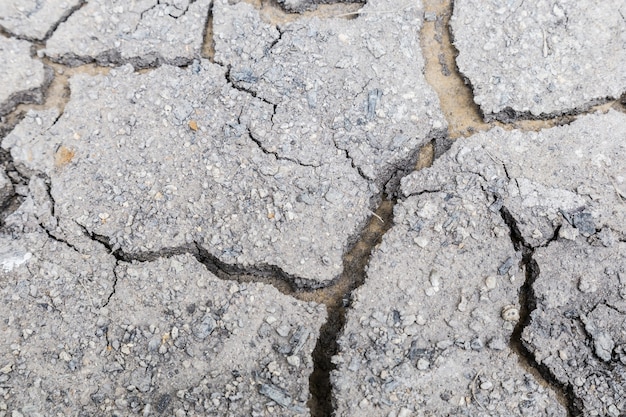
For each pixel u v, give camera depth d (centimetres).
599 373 218
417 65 274
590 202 243
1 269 238
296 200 248
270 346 226
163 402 219
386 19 282
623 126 260
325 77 270
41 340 227
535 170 251
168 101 267
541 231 239
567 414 219
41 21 281
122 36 280
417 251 239
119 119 264
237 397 218
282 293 238
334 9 293
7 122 269
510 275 233
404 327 226
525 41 276
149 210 248
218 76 273
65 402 220
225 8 286
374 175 254
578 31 277
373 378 219
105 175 254
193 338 227
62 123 264
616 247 235
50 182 255
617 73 269
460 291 231
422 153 265
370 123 261
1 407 218
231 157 256
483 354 223
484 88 269
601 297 229
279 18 292
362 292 233
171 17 284
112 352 226
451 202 246
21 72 271
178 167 255
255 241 241
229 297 233
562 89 267
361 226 249
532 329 225
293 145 257
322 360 230
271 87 269
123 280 237
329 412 222
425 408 215
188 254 243
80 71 282
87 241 245
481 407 215
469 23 281
